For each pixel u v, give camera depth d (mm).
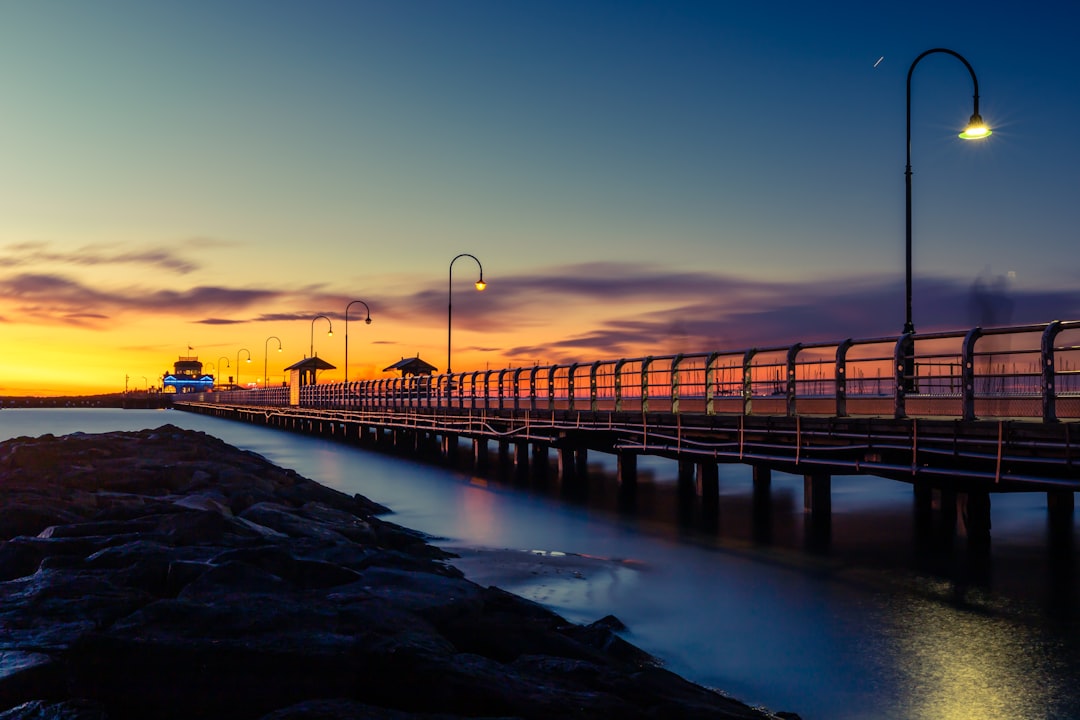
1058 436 12695
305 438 78438
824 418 17719
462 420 41000
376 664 7297
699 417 22156
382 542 18141
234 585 9352
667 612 13164
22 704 6961
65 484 21516
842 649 11141
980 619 12352
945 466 15047
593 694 7340
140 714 7172
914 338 16422
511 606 11602
